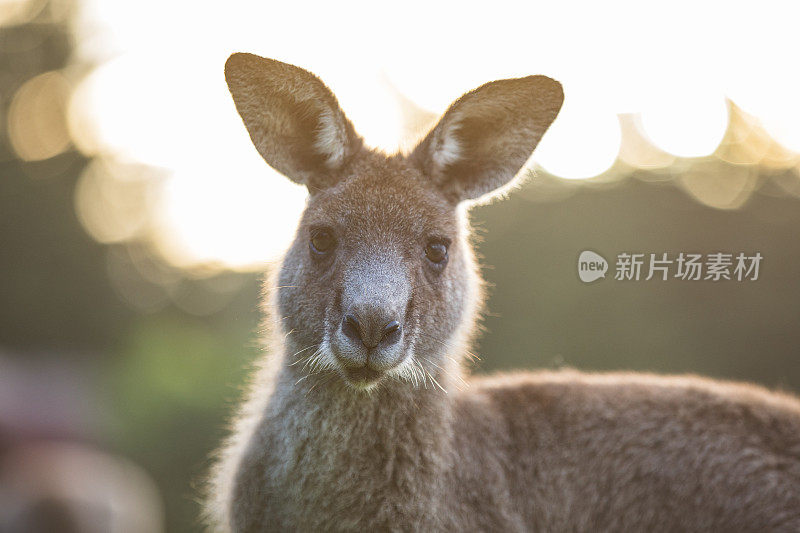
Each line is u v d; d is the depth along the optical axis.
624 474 8.16
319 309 7.20
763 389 9.20
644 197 20.98
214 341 26.62
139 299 46.34
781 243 20.23
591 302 20.45
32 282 44.62
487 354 20.98
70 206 46.88
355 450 7.15
